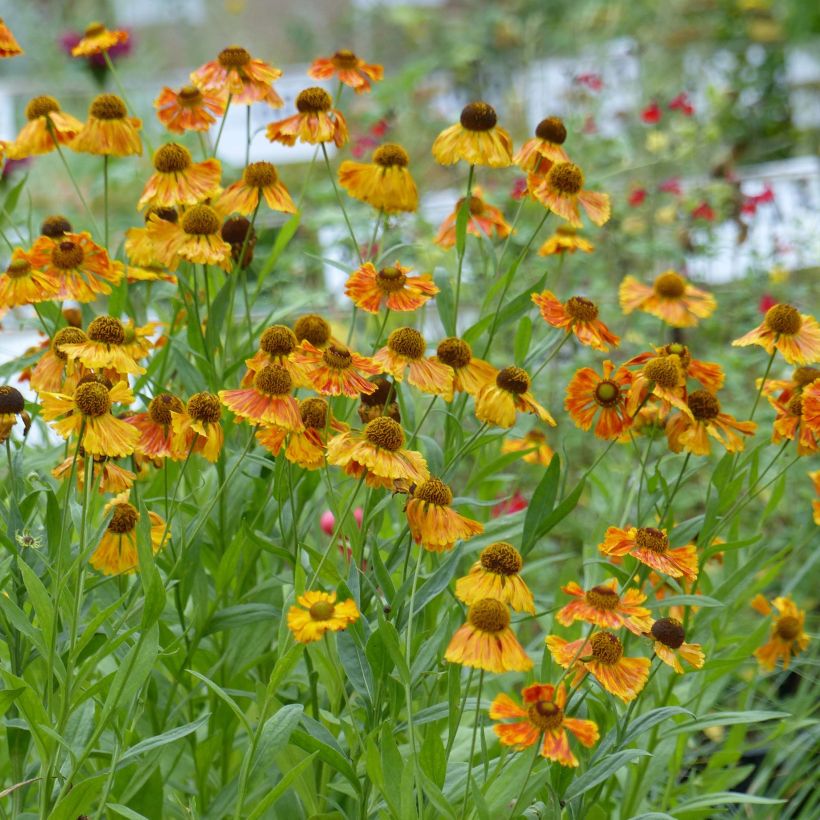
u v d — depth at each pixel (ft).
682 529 7.09
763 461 8.87
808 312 10.77
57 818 6.44
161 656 6.83
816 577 8.77
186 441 6.61
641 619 6.50
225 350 7.35
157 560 6.92
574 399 6.94
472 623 6.33
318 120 7.31
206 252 7.00
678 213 11.55
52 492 6.63
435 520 6.48
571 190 7.11
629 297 7.59
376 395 7.02
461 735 7.20
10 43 7.30
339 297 10.25
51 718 6.53
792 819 7.84
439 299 7.15
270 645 7.32
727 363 9.90
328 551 6.51
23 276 6.82
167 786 7.17
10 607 6.48
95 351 6.56
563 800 6.55
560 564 9.18
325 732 6.64
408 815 6.37
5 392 6.61
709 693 7.45
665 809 7.41
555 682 7.17
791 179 13.53
